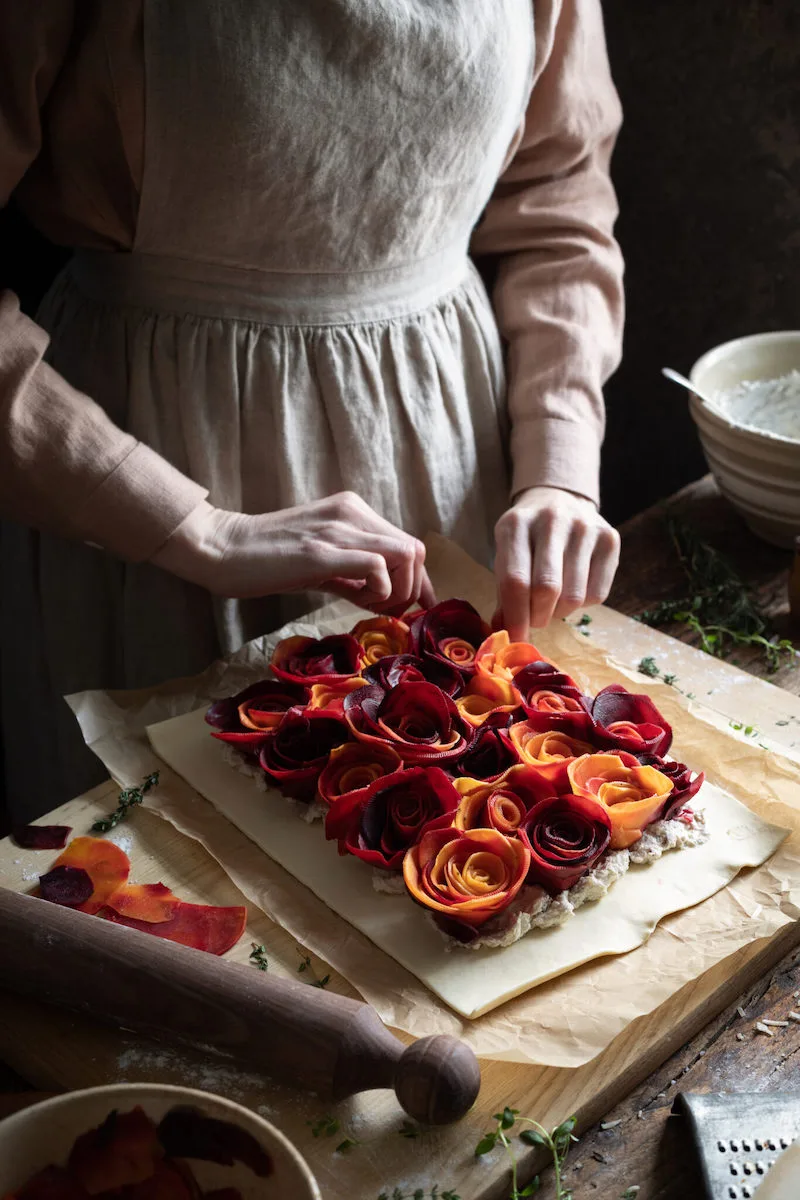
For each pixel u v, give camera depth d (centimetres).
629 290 168
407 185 94
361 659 93
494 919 75
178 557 94
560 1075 67
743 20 139
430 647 93
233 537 95
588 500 107
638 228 162
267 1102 66
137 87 84
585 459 109
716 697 96
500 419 115
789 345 126
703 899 77
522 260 117
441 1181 61
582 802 77
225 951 75
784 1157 56
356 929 76
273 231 93
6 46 82
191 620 110
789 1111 62
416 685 84
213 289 97
